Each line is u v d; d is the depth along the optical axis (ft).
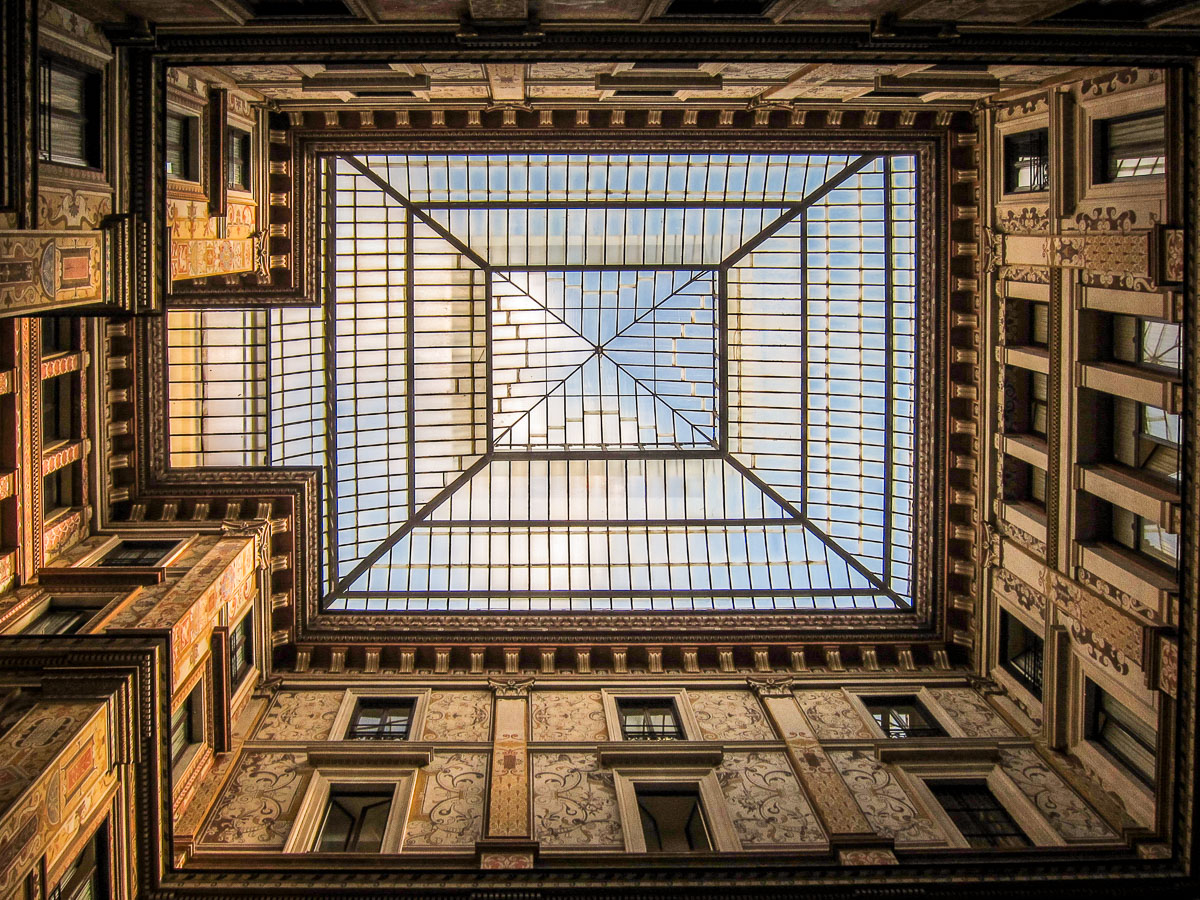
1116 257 52.16
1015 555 65.26
